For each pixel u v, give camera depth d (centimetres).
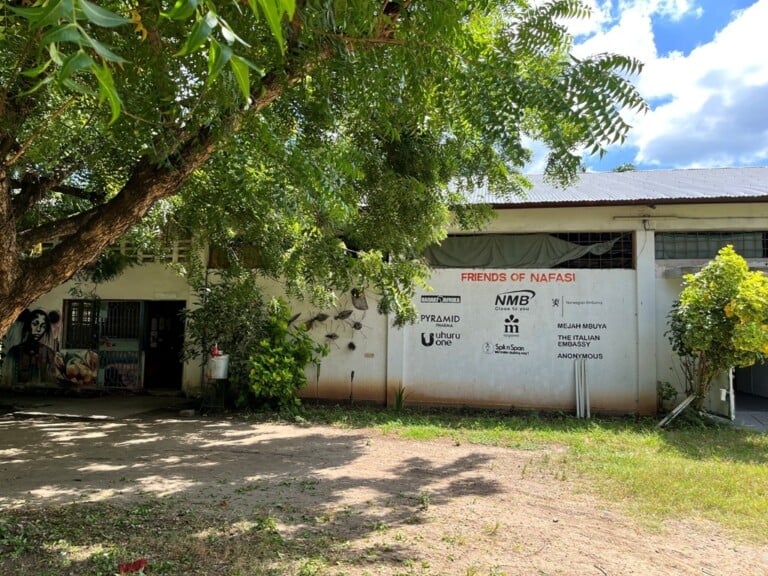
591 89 254
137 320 1333
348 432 899
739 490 571
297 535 442
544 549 421
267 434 882
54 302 1351
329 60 327
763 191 1070
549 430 912
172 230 948
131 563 376
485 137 312
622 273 1092
